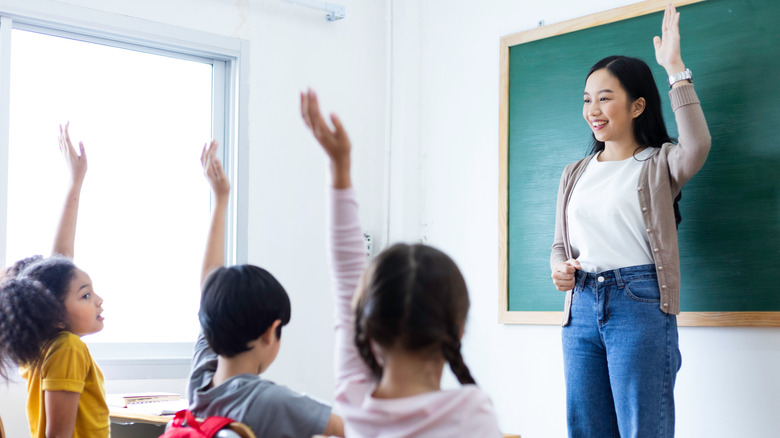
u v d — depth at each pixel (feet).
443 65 12.12
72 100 10.06
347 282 3.60
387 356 3.20
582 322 7.82
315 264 11.71
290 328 11.41
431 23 12.35
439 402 3.01
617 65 8.05
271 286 4.59
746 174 8.34
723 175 8.50
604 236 7.77
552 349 10.18
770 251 8.11
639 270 7.48
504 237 10.80
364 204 12.32
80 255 10.03
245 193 11.07
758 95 8.30
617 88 7.98
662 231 7.49
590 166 8.25
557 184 10.25
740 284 8.31
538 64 10.62
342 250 3.56
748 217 8.29
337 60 12.14
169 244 10.73
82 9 9.85
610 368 7.52
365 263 3.62
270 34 11.46
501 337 10.88
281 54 11.55
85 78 10.19
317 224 11.78
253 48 11.27
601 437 7.84
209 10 10.91
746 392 8.30
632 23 9.53
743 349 8.36
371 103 12.48
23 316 6.21
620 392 7.41
